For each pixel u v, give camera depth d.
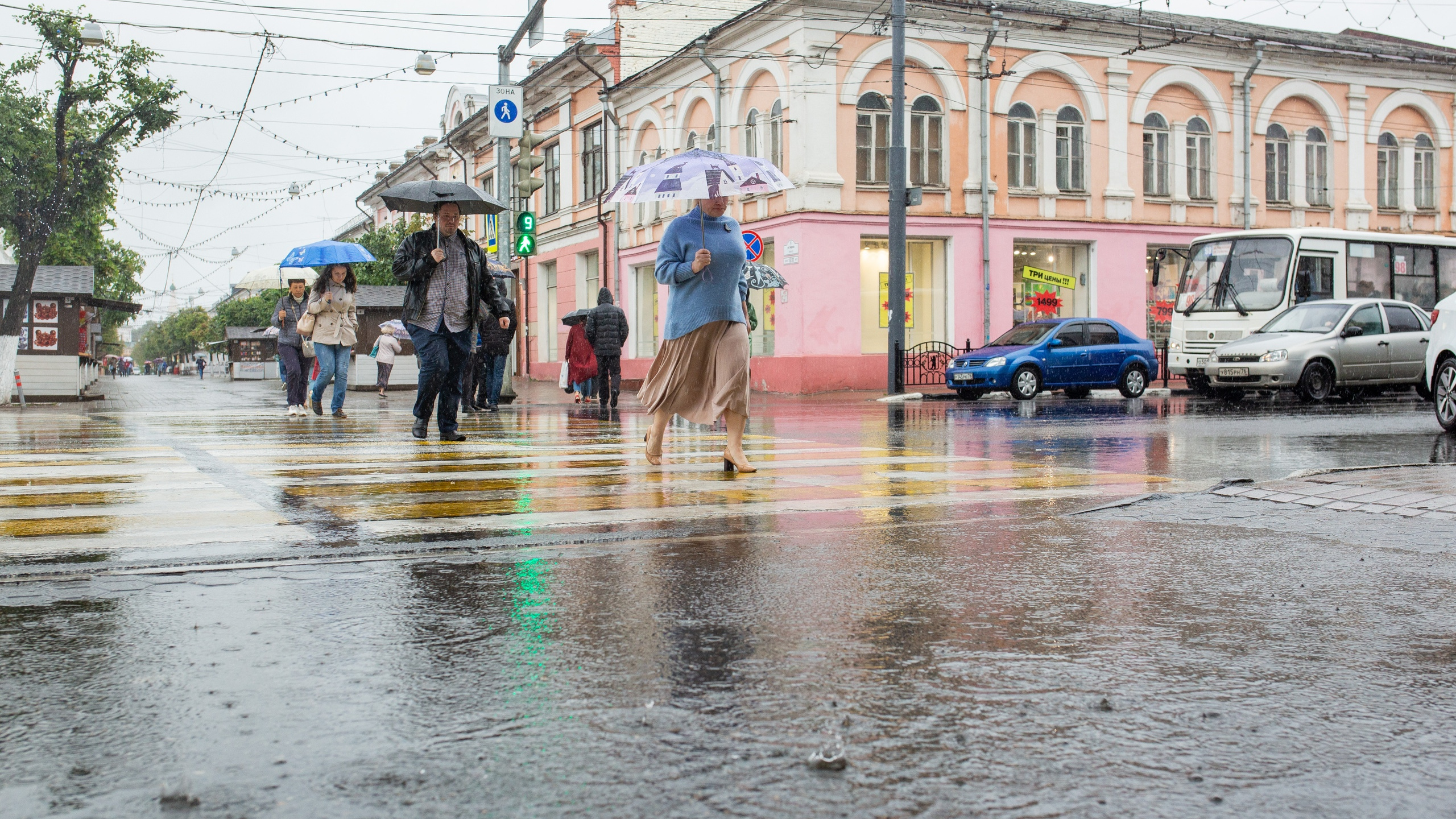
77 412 15.06
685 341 7.09
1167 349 25.77
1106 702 2.60
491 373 16.17
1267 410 15.70
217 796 2.04
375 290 27.11
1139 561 4.28
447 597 3.60
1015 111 25.69
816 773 2.17
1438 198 30.73
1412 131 30.34
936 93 24.77
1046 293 26.23
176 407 17.27
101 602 3.47
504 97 18.83
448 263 9.22
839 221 23.92
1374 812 2.03
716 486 6.36
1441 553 4.45
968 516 5.34
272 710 2.50
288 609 3.42
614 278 31.73
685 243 7.01
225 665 2.83
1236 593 3.74
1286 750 2.32
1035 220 25.77
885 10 24.02
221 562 4.09
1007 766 2.22
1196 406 16.84
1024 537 4.77
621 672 2.80
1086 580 3.94
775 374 24.53
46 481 6.40
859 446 9.34
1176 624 3.33
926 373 24.53
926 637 3.16
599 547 4.50
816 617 3.38
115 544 4.43
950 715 2.50
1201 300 21.48
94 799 2.02
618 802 2.03
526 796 2.05
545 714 2.49
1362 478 6.48
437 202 9.29
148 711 2.48
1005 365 19.52
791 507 5.58
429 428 11.41
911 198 20.25
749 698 2.61
